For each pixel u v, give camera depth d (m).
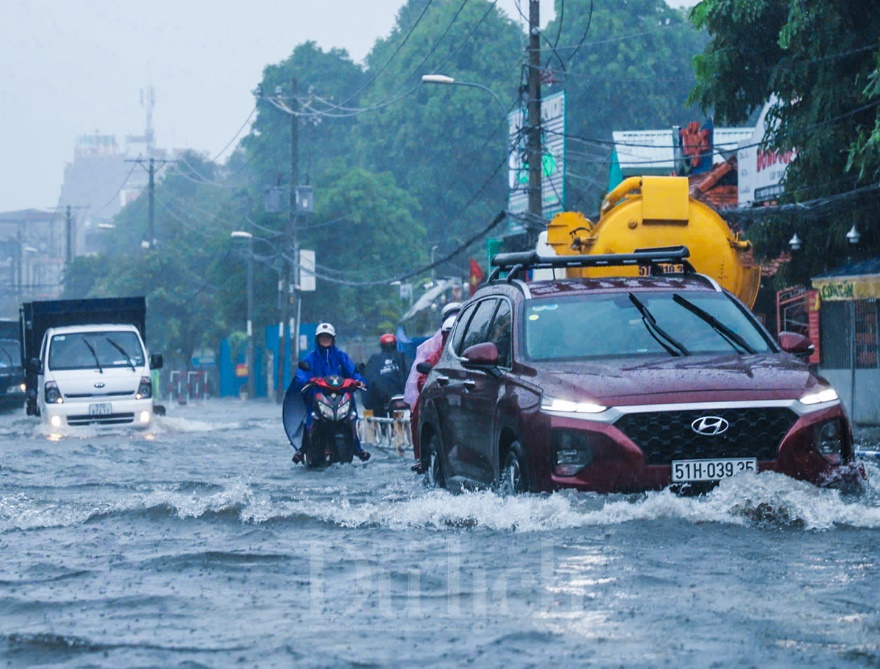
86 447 49.44
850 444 19.86
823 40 51.50
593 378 19.73
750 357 21.20
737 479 18.81
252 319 171.50
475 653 11.21
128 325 64.62
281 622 12.80
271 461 41.22
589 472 18.92
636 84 181.62
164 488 28.91
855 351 61.81
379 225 178.50
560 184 94.00
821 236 57.53
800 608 12.85
